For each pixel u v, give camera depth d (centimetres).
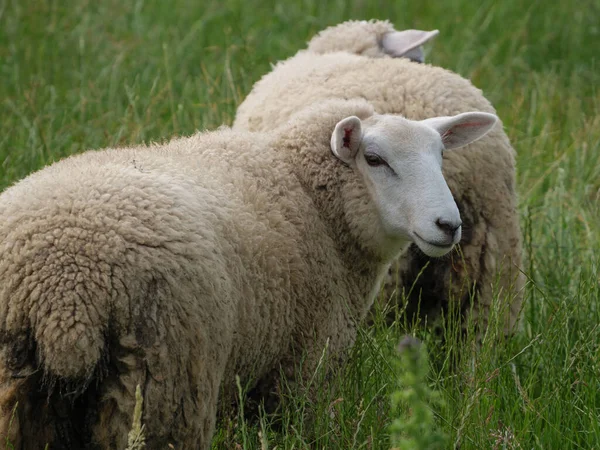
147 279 970
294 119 1320
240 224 1102
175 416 1001
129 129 1973
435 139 1273
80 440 995
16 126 2028
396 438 948
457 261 1570
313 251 1220
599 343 1448
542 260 1789
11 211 987
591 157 2153
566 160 2127
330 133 1289
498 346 1400
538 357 1409
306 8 3120
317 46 1948
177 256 988
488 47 2988
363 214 1267
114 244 965
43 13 2620
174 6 2947
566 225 1897
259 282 1112
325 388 1233
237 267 1073
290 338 1188
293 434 1167
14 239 966
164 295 976
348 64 1691
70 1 2750
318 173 1273
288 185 1239
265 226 1143
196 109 2155
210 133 1307
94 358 952
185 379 1001
